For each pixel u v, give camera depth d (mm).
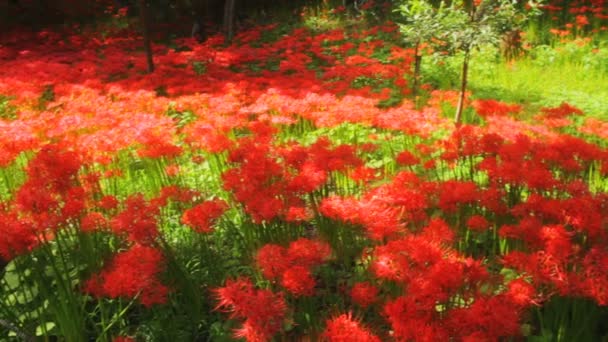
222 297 2410
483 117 6055
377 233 2879
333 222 3637
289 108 5602
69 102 6793
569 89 8242
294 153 3850
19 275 3148
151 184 4840
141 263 2818
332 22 13781
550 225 2920
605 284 2438
